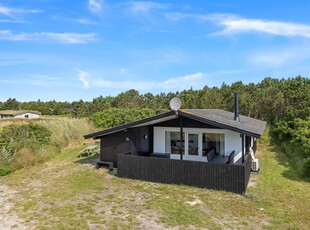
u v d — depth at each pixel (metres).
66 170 11.84
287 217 6.48
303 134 13.57
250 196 7.92
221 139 11.85
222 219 6.38
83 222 6.24
